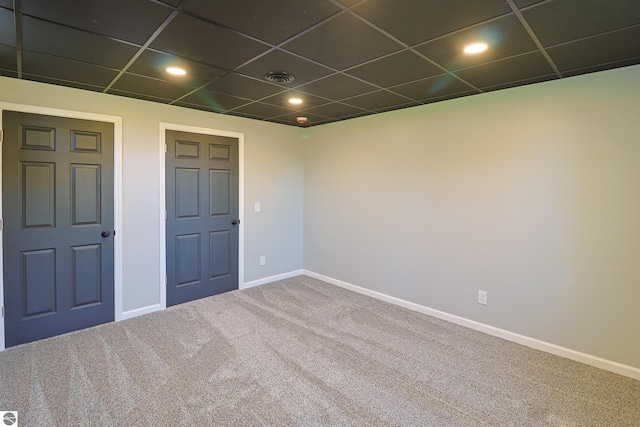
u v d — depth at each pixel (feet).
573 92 8.42
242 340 9.57
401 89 9.62
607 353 8.17
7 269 9.04
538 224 9.09
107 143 10.48
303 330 10.26
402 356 8.75
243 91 9.93
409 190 11.95
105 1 5.20
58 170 9.70
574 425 6.32
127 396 6.99
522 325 9.46
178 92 10.12
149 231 11.51
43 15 5.62
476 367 8.26
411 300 12.07
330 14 5.53
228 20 5.77
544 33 6.16
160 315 11.34
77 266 10.14
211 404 6.79
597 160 8.15
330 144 14.82
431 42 6.56
